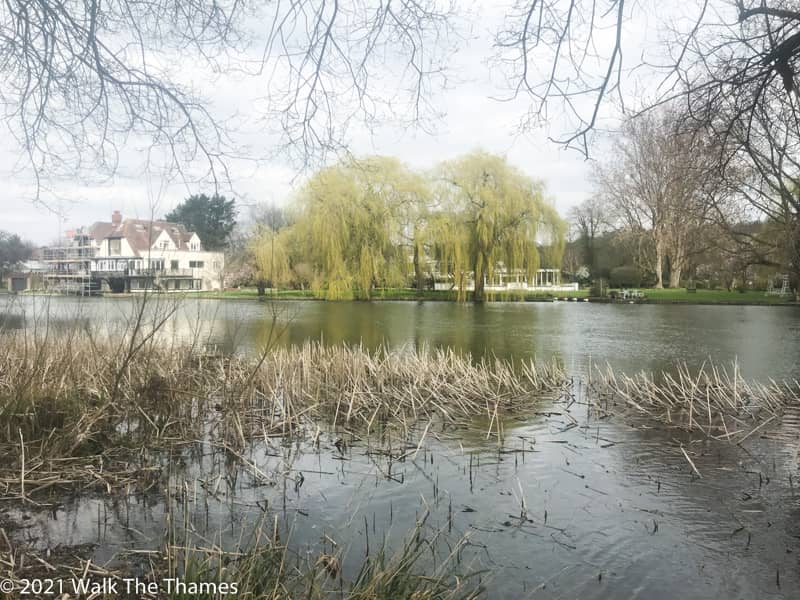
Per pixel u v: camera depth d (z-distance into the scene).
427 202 32.94
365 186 31.34
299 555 3.98
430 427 7.43
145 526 4.32
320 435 6.98
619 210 45.06
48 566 3.59
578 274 61.06
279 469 5.74
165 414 6.70
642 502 5.04
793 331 21.05
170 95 5.50
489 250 33.59
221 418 6.98
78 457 5.32
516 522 4.63
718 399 8.94
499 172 33.16
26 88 5.46
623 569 3.95
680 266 44.22
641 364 13.24
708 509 4.92
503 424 7.61
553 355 14.60
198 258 46.19
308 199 31.48
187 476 5.43
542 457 6.23
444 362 10.44
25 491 4.77
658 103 5.12
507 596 3.60
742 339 18.42
